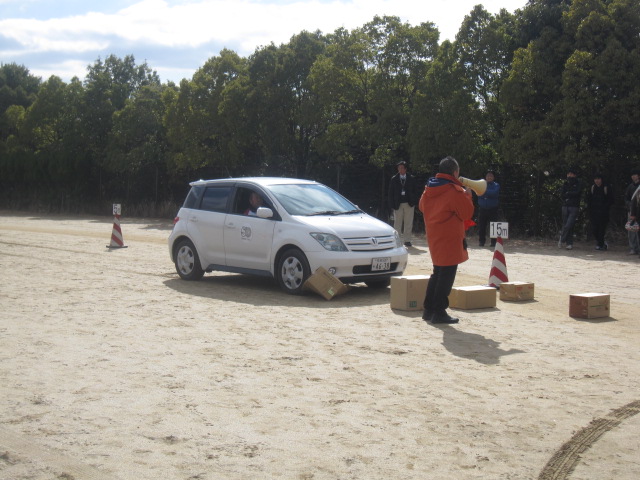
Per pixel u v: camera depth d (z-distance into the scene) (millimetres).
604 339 8828
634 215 18734
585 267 16094
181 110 33500
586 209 23094
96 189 42750
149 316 10125
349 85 28172
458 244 9648
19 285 12914
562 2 24312
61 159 43094
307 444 5316
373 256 11922
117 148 39562
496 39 25062
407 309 10609
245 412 6027
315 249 11703
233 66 32656
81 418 5879
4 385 6801
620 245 21656
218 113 32031
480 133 25766
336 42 28359
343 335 8953
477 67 25438
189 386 6762
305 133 31547
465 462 5000
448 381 6945
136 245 20984
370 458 5062
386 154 27172
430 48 26906
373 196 29000
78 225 30938
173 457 5078
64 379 6996
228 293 12227
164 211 36938
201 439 5418
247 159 33656
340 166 29750
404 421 5816
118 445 5301
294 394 6527
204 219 13445
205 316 10156
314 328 9375
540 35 23875
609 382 6934
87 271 14945
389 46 26734
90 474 4797
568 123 22109
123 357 7832
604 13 22906
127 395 6488
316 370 7324
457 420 5844
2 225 30828
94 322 9680
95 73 43094
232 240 12930
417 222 26781
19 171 47125
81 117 42781
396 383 6871
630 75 21766
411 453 5156
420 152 25359
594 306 10141
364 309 10789
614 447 5289
